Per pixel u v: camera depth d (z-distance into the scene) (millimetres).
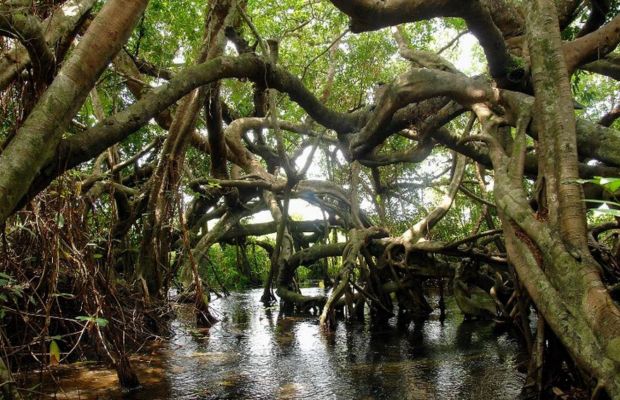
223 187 13609
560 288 4688
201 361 7773
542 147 5812
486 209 14945
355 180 14734
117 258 10945
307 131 15195
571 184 5184
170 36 12148
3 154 4113
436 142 10352
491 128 7305
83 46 4742
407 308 12172
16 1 4500
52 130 4426
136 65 11430
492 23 7293
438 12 7105
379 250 12711
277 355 8156
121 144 13945
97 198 9914
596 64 9609
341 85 16969
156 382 6617
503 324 9734
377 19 7086
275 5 15070
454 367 7113
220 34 8828
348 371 7078
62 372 6938
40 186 4965
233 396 6035
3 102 5227
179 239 14945
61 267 6875
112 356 6277
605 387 3811
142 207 11367
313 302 13008
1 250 5832
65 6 5176
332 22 15258
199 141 13656
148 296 9445
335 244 14359
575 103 7539
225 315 12867
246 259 22047
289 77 8812
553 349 5461
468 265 11523
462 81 7945
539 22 6176
